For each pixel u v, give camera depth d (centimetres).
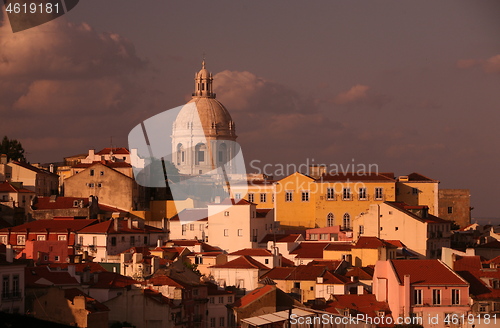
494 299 15700
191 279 17362
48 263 18600
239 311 16212
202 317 16262
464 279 15962
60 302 14150
